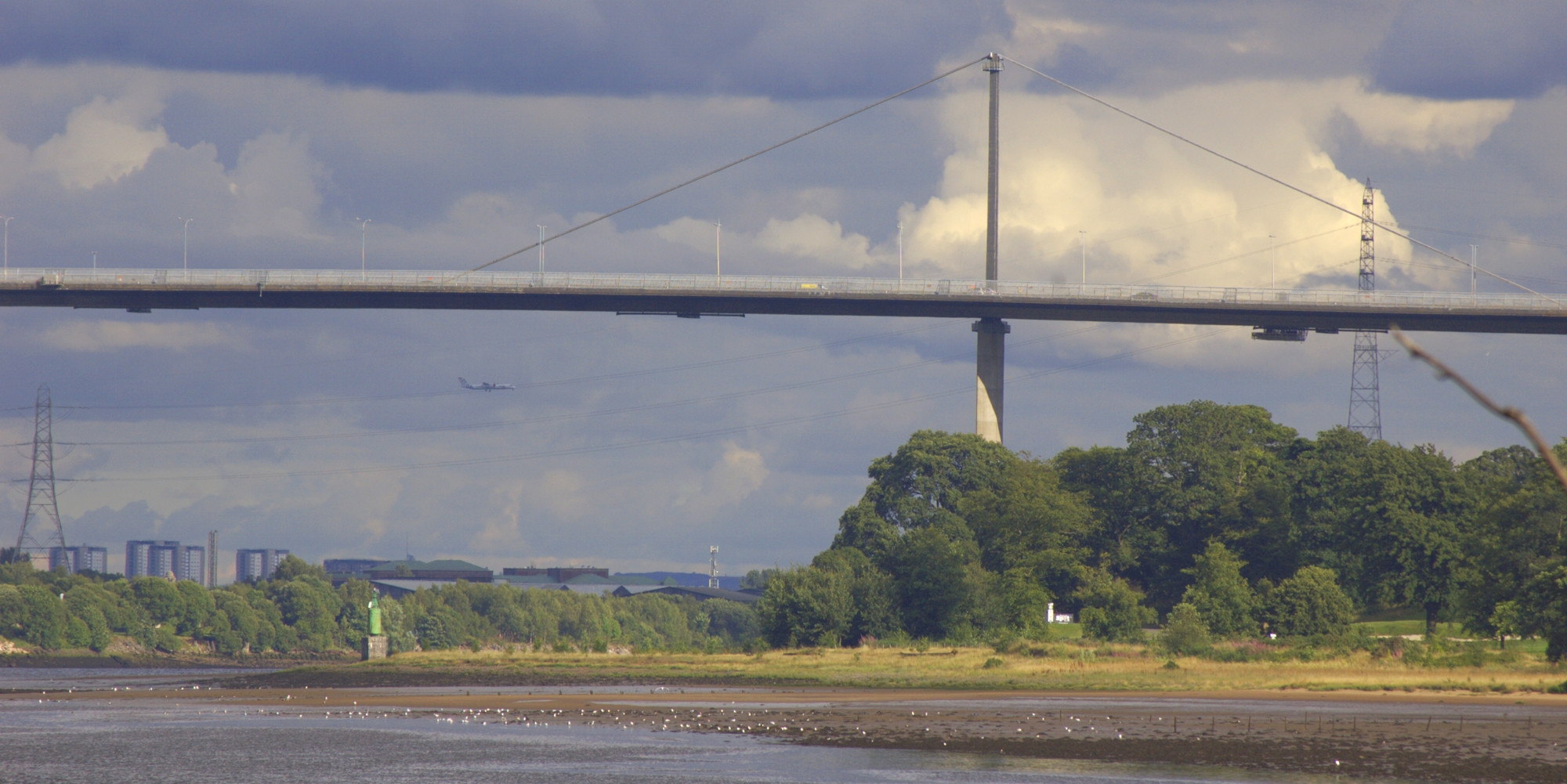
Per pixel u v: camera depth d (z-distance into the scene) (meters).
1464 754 177.00
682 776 165.50
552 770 171.50
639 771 169.62
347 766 176.50
